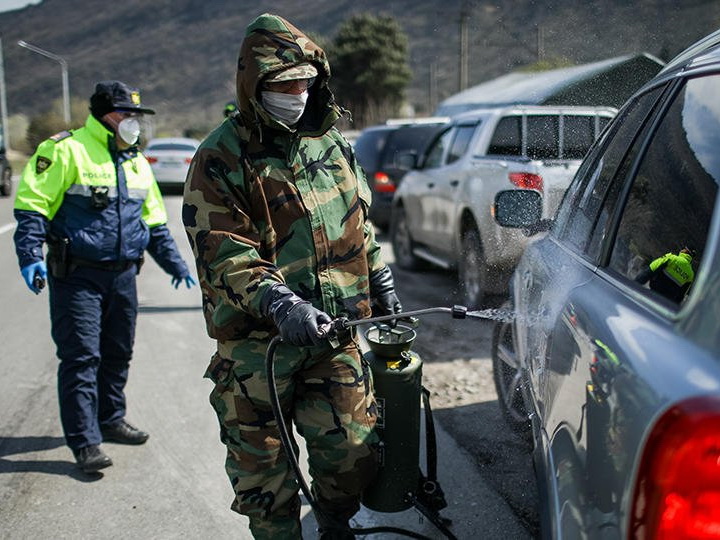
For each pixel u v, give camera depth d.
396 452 2.57
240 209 2.22
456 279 7.62
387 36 50.84
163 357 5.36
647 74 6.34
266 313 2.14
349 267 2.40
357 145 11.09
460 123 7.10
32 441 3.95
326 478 2.45
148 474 3.56
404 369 2.54
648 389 1.31
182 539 3.01
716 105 1.83
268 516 2.41
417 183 7.72
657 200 2.03
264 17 2.20
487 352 5.18
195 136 61.16
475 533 2.95
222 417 2.42
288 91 2.20
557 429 1.84
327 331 2.09
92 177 3.45
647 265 1.96
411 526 3.04
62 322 3.49
